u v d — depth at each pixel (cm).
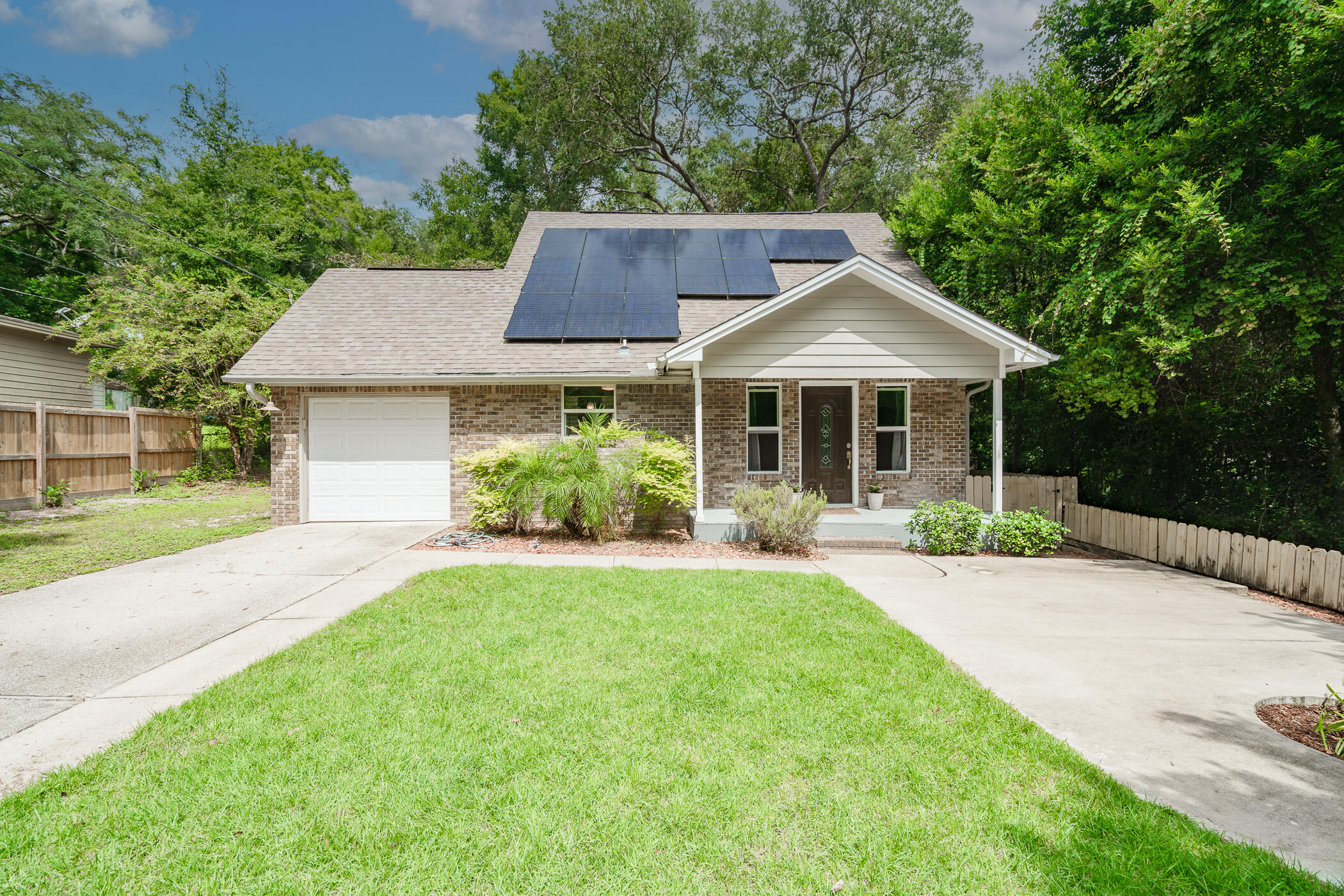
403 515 1199
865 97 2906
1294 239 868
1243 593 783
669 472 1085
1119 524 1066
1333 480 958
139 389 1844
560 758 341
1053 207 1232
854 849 275
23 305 2469
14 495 1288
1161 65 961
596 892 248
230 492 1639
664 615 602
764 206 3316
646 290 1321
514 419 1197
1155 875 260
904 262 1450
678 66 2894
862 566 920
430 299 1380
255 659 493
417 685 433
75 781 315
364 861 264
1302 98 849
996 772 335
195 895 245
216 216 2372
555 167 2944
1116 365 1071
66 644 525
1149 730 395
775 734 371
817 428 1302
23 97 2488
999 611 670
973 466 1723
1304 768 350
